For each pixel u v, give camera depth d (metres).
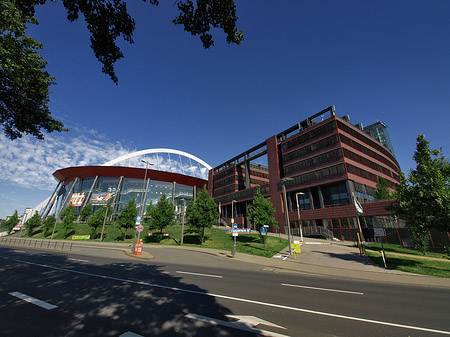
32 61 8.50
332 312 6.05
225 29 6.04
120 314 5.53
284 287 9.06
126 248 25.91
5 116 9.11
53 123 10.29
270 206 28.62
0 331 4.45
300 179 44.88
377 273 12.55
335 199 39.47
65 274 10.95
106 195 72.25
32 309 5.86
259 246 25.11
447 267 13.58
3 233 65.00
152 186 80.56
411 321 5.48
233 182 67.31
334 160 39.84
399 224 29.05
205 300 6.90
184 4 5.65
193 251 23.08
